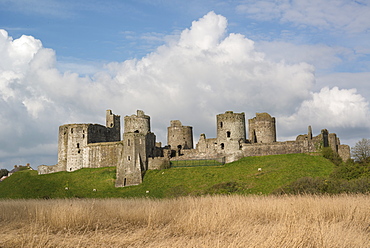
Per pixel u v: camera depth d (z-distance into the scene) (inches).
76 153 5147.6
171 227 1584.6
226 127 4884.4
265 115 5088.6
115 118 5748.0
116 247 1342.3
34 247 1341.0
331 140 4820.4
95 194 4146.2
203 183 3976.4
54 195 4207.7
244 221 1665.8
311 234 1300.4
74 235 1513.3
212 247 1267.2
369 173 3348.9
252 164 4365.2
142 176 4402.1
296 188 3009.4
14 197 4252.0
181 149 5295.3
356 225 1628.9
